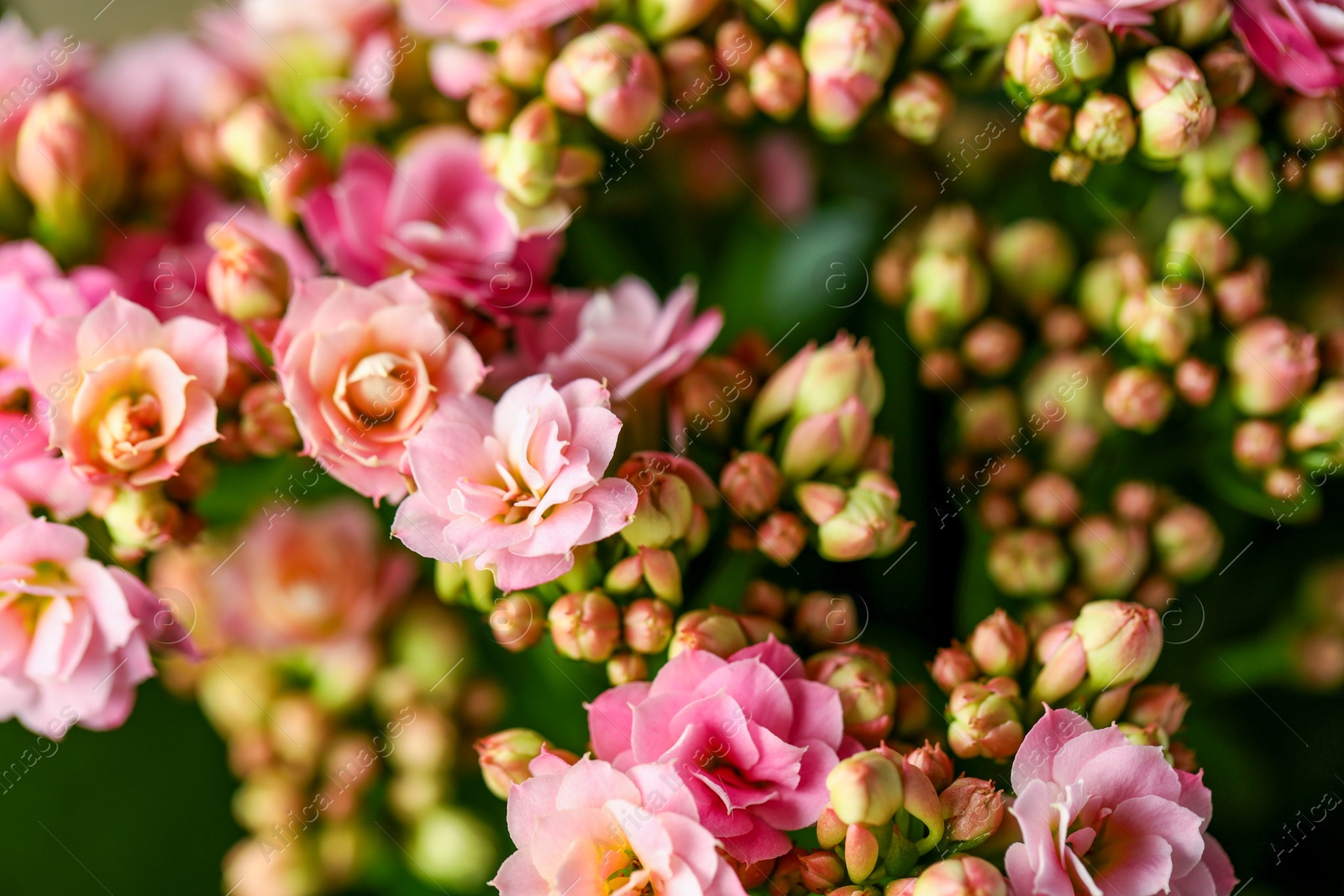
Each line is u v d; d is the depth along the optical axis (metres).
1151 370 0.20
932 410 0.21
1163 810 0.19
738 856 0.19
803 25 0.20
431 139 0.20
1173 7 0.20
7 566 0.19
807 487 0.20
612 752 0.19
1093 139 0.20
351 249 0.20
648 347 0.20
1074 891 0.19
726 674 0.19
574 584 0.19
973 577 0.20
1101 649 0.19
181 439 0.19
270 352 0.20
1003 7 0.20
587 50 0.20
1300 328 0.20
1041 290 0.20
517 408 0.19
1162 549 0.20
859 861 0.18
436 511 0.19
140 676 0.19
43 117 0.20
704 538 0.20
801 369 0.20
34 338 0.19
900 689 0.20
